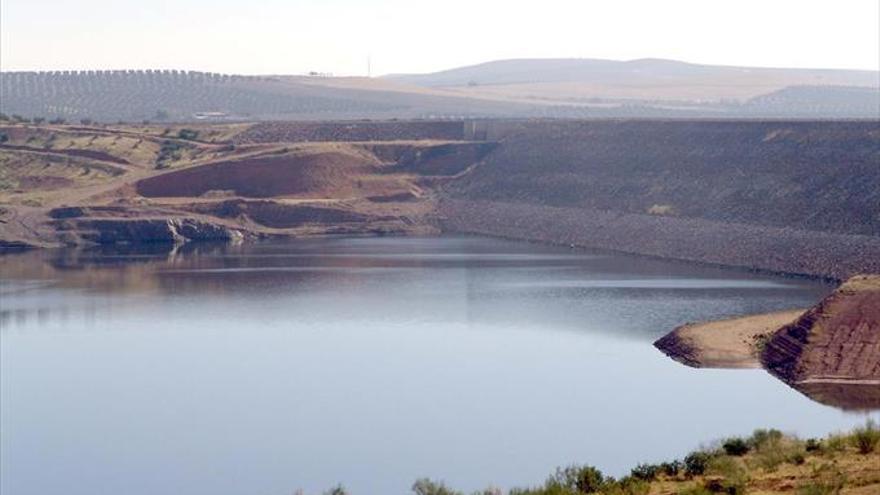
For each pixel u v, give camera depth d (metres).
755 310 119.69
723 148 184.25
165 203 199.50
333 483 70.56
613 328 114.31
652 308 123.12
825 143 170.00
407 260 163.38
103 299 135.75
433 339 111.38
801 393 90.12
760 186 167.75
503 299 130.62
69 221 189.50
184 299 135.25
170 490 70.38
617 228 175.38
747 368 98.44
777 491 50.59
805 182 162.62
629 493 53.34
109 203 197.75
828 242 145.62
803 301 123.94
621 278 143.12
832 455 56.66
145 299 135.62
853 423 80.19
